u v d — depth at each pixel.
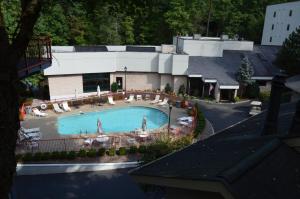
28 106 31.95
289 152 5.89
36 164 19.77
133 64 38.94
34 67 15.23
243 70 36.84
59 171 19.91
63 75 36.09
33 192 17.56
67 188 18.17
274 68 40.53
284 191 4.79
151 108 34.38
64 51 36.72
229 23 61.38
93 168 20.31
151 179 6.28
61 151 21.55
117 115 32.47
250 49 45.06
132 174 6.66
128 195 17.64
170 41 55.06
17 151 21.89
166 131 26.59
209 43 41.84
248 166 5.06
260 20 63.50
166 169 6.44
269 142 6.04
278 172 5.18
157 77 39.91
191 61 40.69
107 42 50.94
